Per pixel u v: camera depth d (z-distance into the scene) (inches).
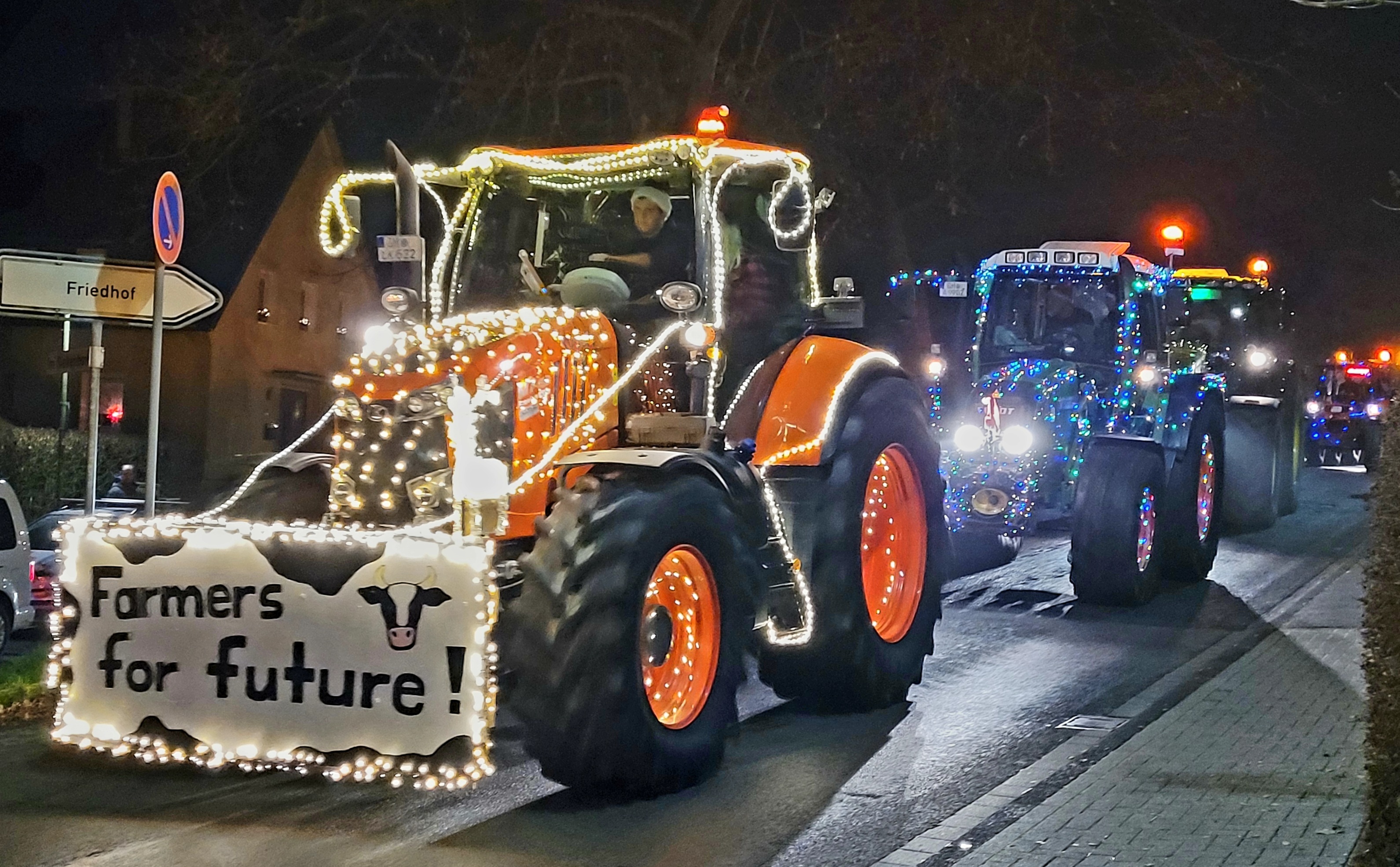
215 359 1231.5
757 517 288.2
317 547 237.3
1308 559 561.0
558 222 308.3
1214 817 243.3
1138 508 449.7
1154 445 455.8
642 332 298.0
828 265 775.7
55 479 779.4
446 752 232.5
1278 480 663.1
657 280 300.2
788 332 325.1
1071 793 260.1
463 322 268.7
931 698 340.5
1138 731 306.7
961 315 482.9
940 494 350.9
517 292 308.5
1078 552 450.0
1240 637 408.8
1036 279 474.0
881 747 297.4
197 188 1293.1
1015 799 259.4
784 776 277.3
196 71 756.0
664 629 262.4
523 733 297.6
